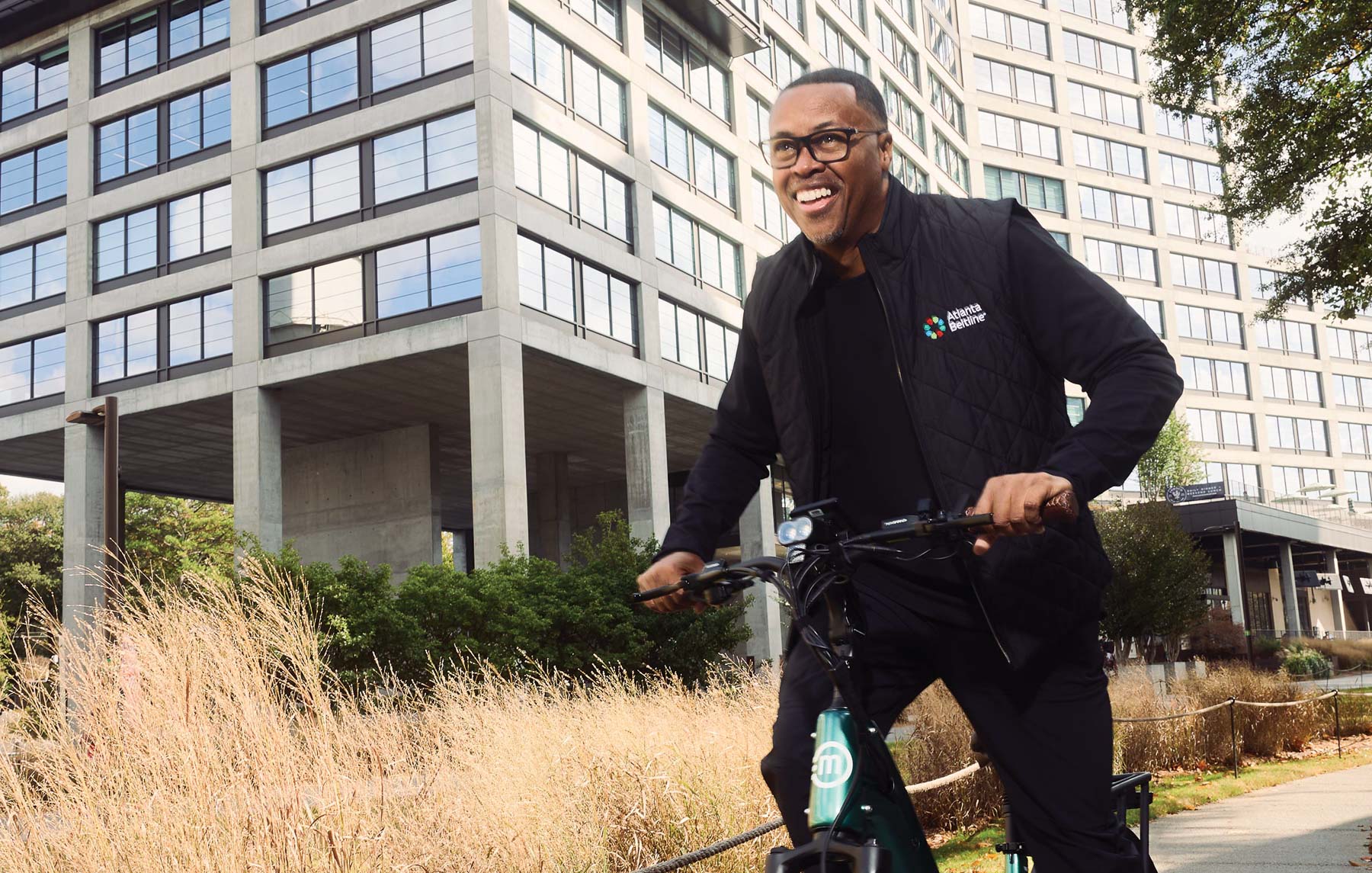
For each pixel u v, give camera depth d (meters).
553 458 44.00
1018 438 2.05
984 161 61.97
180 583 4.52
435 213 28.69
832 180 1.99
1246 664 14.96
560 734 5.84
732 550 39.31
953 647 2.05
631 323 33.16
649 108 35.03
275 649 4.48
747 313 2.30
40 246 34.81
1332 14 13.05
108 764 3.91
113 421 18.56
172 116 33.03
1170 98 14.80
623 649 22.80
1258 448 67.44
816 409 2.16
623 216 33.34
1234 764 11.92
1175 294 66.88
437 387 32.81
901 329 2.03
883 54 51.03
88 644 4.23
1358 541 55.81
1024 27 65.38
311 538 38.94
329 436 38.31
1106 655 2.13
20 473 41.69
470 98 28.55
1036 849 2.08
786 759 1.84
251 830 3.87
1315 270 14.34
